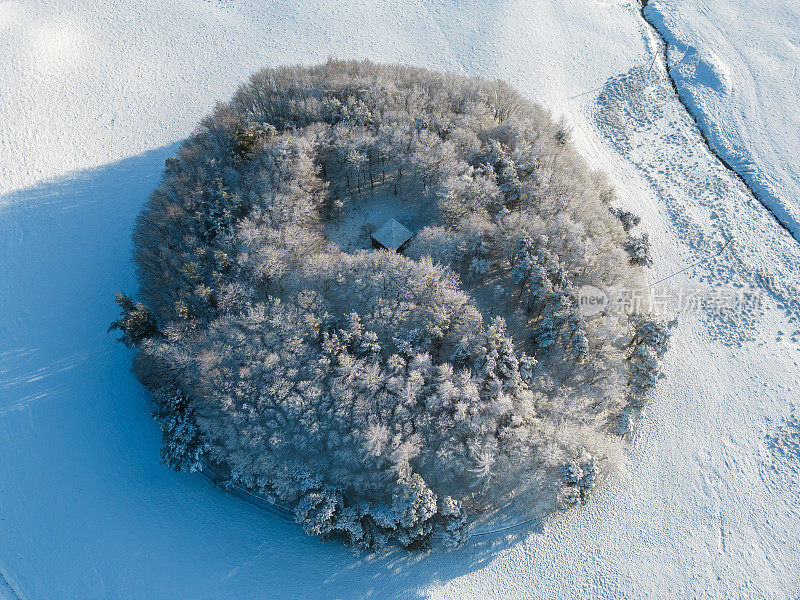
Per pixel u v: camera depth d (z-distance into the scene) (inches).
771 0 4552.2
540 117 3196.4
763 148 3592.5
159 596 1934.1
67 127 3481.8
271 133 2709.2
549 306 2222.0
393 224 2511.1
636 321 2345.0
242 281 2242.9
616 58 4077.3
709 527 2122.3
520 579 1978.3
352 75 3230.8
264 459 1979.6
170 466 2081.7
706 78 3954.2
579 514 2103.8
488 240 2436.0
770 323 2743.6
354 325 2010.3
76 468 2223.2
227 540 2043.6
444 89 3147.1
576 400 2081.7
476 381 2000.5
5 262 2844.5
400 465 1919.3
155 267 2404.0
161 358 2116.1
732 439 2349.9
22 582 1993.1
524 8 4362.7
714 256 2979.8
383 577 1966.0
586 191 2689.5
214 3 4284.0
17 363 2503.7
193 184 2539.4
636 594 1969.7
